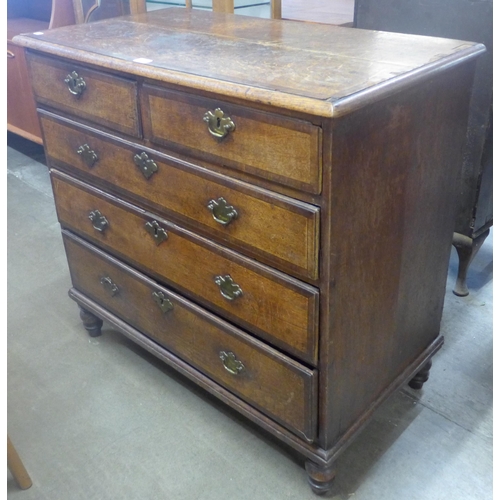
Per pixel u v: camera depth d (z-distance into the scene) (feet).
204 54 4.02
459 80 3.85
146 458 4.65
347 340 3.75
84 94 4.45
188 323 4.60
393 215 3.73
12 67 9.00
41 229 8.13
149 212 4.46
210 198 3.82
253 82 3.30
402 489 4.29
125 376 5.50
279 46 4.15
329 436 3.95
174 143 3.88
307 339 3.64
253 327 4.00
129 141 4.29
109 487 4.42
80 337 6.04
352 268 3.52
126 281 5.08
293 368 3.83
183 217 4.13
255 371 4.17
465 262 6.16
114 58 4.04
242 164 3.48
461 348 5.64
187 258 4.28
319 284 3.42
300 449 4.10
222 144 3.54
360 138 3.15
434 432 4.75
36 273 7.16
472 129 5.49
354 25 6.07
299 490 4.33
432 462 4.49
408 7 5.53
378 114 3.22
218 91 3.34
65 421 5.02
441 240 4.48
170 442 4.78
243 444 4.74
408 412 4.94
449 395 5.11
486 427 4.79
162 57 3.99
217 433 4.85
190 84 3.50
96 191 4.87
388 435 4.73
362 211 3.41
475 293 6.42
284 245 3.47
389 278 3.96
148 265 4.73
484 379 5.27
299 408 3.94
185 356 4.84
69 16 8.65
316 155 3.04
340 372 3.80
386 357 4.32
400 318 4.31
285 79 3.33
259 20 5.19
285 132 3.14
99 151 4.61
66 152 4.98
